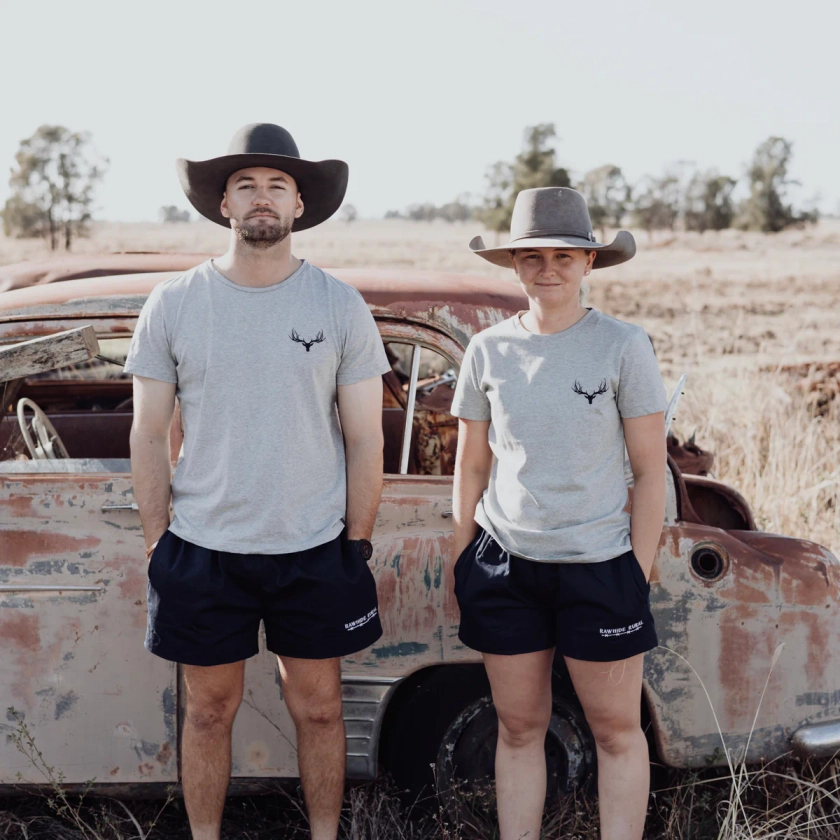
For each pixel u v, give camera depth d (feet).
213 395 7.68
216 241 142.72
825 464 19.61
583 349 7.64
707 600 8.89
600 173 180.14
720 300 71.10
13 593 8.57
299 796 9.75
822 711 9.05
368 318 8.05
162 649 7.85
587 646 7.66
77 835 9.44
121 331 9.01
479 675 9.23
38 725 8.68
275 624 8.04
